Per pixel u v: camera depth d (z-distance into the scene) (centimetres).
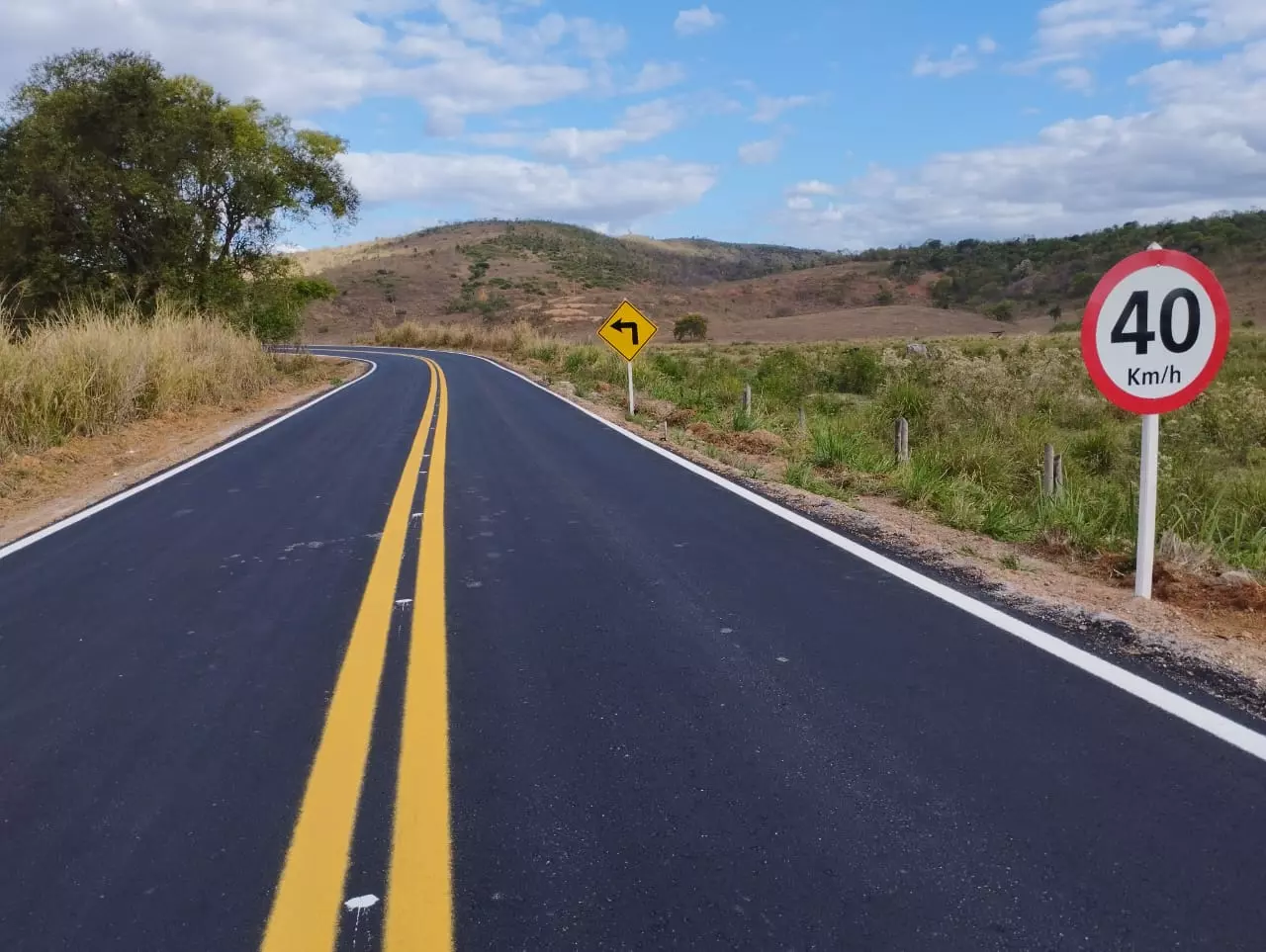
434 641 483
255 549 713
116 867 288
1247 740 350
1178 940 238
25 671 468
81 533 805
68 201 2609
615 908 257
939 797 314
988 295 12231
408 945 243
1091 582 587
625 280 12675
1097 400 1753
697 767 339
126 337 1673
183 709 411
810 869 273
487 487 941
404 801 320
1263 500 866
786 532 719
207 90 3164
